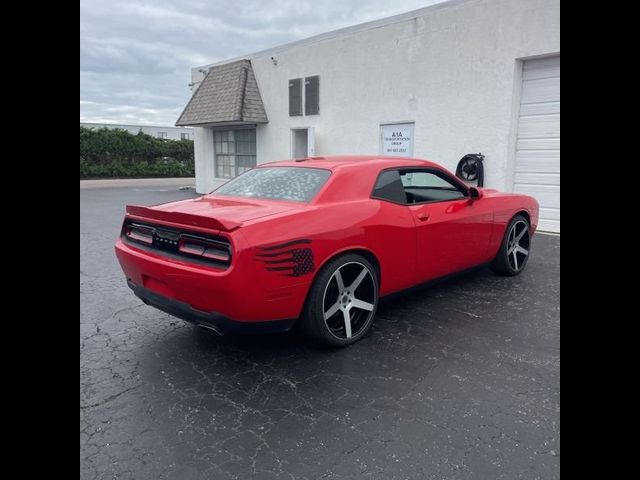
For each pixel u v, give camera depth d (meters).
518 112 8.62
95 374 3.20
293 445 2.41
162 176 27.42
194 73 17.08
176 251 3.24
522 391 2.88
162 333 3.94
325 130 12.20
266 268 3.00
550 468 2.19
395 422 2.59
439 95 9.59
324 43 11.84
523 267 5.54
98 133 25.05
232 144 15.69
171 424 2.62
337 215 3.44
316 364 3.30
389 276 3.86
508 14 8.34
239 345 3.66
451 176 4.58
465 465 2.23
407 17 9.95
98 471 2.22
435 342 3.62
